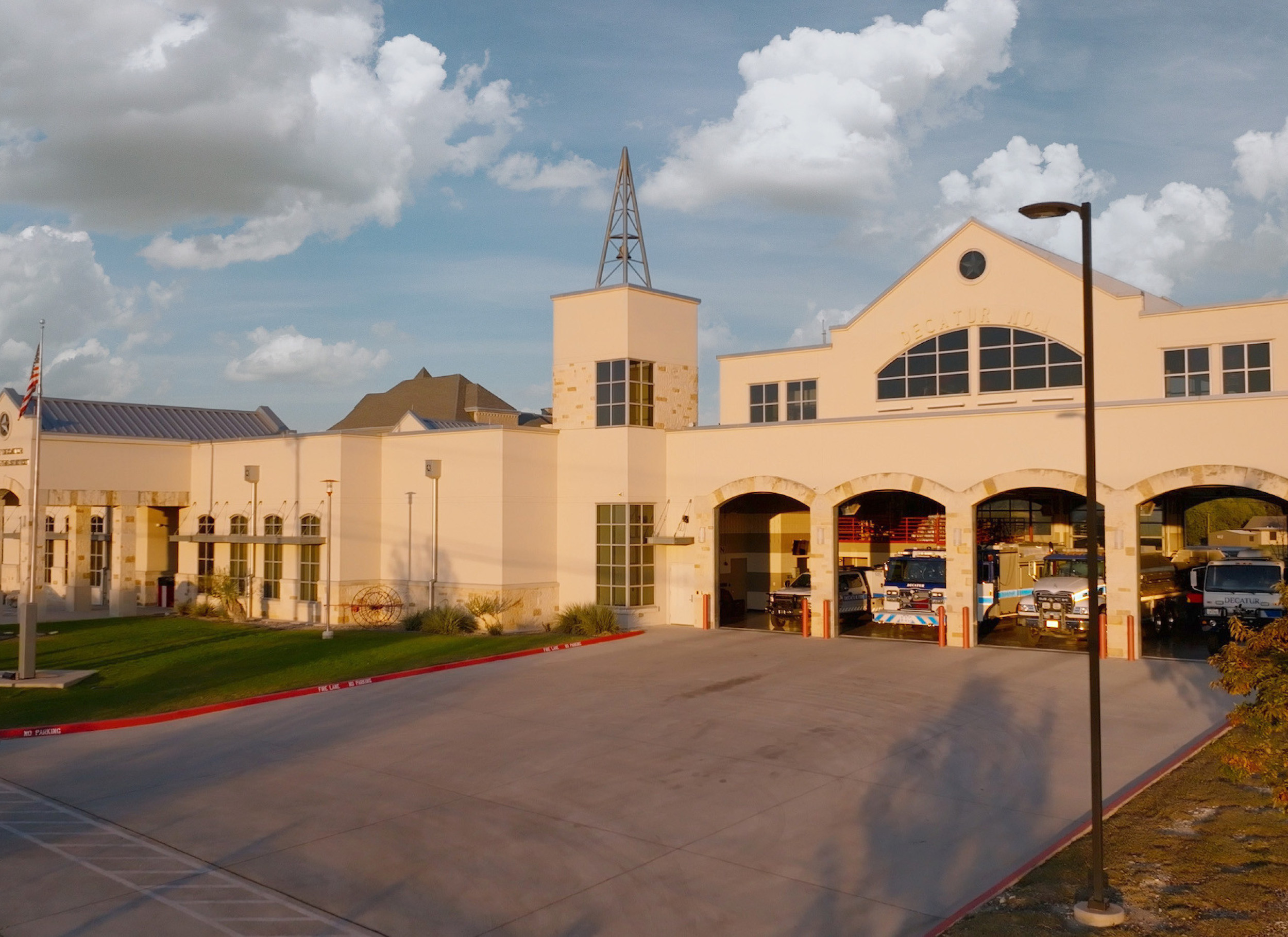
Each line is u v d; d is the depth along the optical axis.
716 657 26.38
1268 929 10.10
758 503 39.50
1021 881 11.68
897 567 31.44
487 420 60.81
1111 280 38.09
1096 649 11.01
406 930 10.81
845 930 10.70
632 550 32.25
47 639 32.19
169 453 40.06
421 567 34.41
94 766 17.25
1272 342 29.52
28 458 37.34
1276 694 11.07
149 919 11.07
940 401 34.78
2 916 11.15
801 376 38.06
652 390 33.38
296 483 35.94
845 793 15.18
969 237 34.38
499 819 14.30
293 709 21.31
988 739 17.95
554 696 21.98
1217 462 24.08
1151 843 12.67
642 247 34.34
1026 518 37.75
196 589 39.69
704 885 11.94
